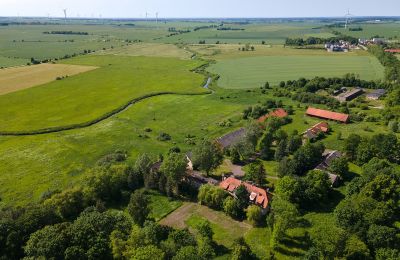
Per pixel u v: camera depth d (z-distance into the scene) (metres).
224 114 196.38
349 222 88.62
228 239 92.81
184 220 101.56
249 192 105.12
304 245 89.31
